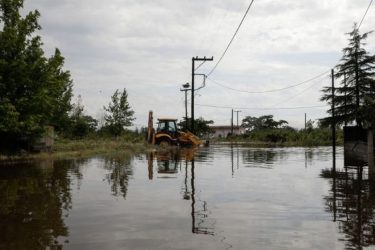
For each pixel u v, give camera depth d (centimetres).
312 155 2808
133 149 3070
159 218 717
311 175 1440
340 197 950
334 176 1407
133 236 596
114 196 946
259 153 3044
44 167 1648
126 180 1244
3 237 588
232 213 764
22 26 2164
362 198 938
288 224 678
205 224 674
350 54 2314
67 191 1018
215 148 4078
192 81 4331
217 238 587
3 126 2016
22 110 2148
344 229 644
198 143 4006
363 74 2281
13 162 1889
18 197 926
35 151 2414
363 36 2297
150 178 1299
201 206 831
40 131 2281
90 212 764
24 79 2141
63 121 3566
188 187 1103
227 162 2025
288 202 882
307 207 825
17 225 660
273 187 1116
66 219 705
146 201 884
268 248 540
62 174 1394
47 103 2222
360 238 590
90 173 1430
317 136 6112
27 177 1305
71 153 2472
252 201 891
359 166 1842
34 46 2212
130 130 4644
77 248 534
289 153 3089
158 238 585
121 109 4409
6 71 2106
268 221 699
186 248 537
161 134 3709
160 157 2344
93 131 4725
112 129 4384
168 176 1361
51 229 635
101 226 656
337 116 2395
